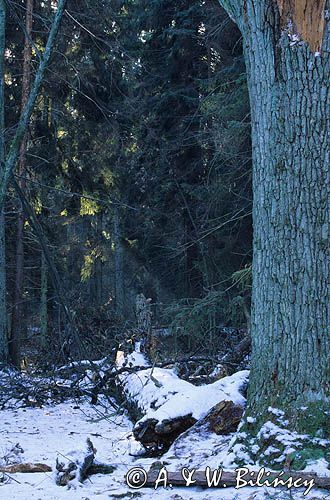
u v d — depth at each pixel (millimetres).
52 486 4715
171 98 18234
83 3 15891
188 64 18703
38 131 17188
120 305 24734
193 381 9258
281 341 4977
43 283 20391
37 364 13844
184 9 18391
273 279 5043
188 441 5484
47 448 6406
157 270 20562
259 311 5168
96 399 9898
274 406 4930
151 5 18750
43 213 18750
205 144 16328
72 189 18328
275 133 5062
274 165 5059
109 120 17672
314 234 4906
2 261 15516
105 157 18531
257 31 5184
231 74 13594
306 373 4848
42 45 16188
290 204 4969
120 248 25609
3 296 15445
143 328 11133
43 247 8156
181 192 16766
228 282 15367
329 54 4934
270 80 5105
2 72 8141
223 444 5238
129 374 8906
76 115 18281
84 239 27031
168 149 17984
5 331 15359
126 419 8500
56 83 16609
